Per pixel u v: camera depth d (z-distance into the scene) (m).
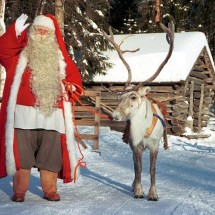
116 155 9.66
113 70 14.58
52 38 5.23
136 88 5.41
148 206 5.01
